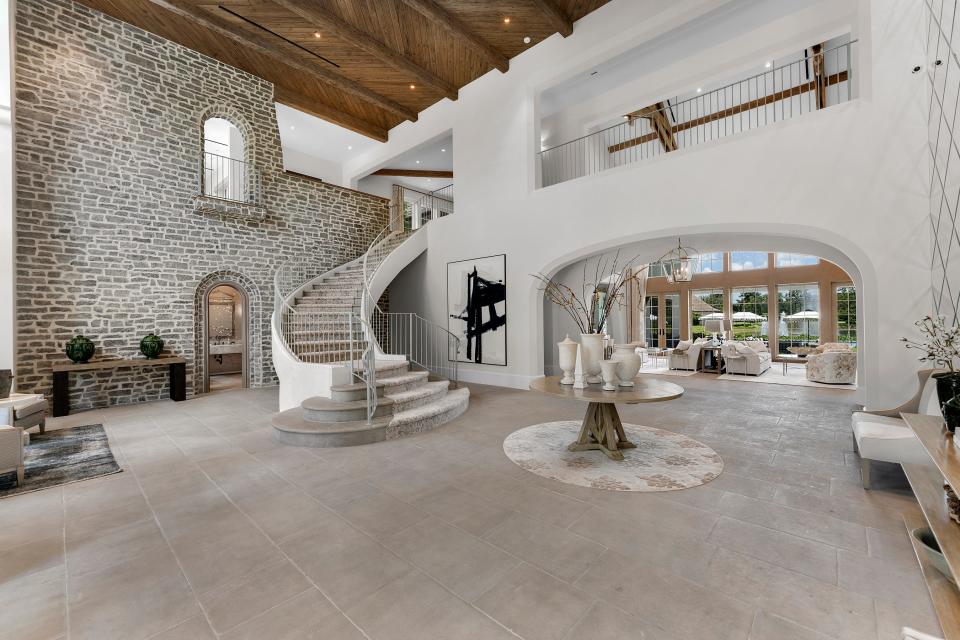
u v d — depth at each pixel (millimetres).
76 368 5457
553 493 2822
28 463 3551
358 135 10141
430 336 9164
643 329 13469
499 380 7746
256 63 7621
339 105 9125
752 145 5059
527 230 7340
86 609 1707
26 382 5383
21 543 2246
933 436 1934
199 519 2514
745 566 1950
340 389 4465
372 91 8516
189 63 7027
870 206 4309
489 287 7938
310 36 6801
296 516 2539
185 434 4465
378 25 6613
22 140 5383
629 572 1916
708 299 12688
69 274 5750
